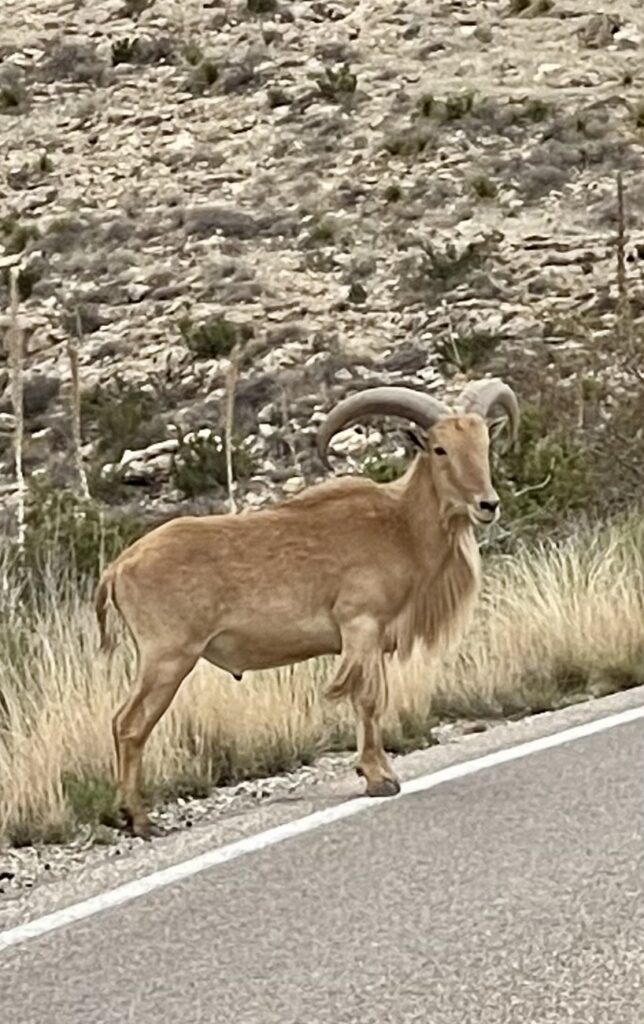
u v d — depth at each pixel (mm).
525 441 29703
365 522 15766
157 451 46406
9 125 77250
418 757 17078
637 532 26172
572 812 14453
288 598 15562
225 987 10711
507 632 21016
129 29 83625
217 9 83875
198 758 16578
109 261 62469
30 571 21938
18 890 13266
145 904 12477
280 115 73812
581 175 65062
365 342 54219
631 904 11922
